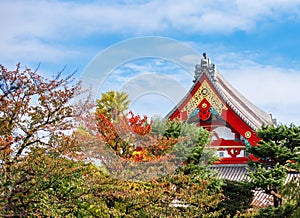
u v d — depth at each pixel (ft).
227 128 103.81
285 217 67.15
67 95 58.08
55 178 56.90
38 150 56.13
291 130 75.82
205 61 103.35
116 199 62.64
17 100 57.36
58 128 58.08
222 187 78.02
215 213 70.08
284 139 76.48
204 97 102.89
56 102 57.72
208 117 102.47
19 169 54.29
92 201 58.44
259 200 86.63
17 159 55.77
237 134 103.14
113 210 58.44
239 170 101.35
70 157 58.44
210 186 75.25
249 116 111.14
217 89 102.58
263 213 69.00
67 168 57.41
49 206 54.19
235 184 78.28
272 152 74.95
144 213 62.49
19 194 52.90
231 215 76.23
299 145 76.13
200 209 67.82
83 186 59.21
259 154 77.10
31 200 53.93
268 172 73.31
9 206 51.16
